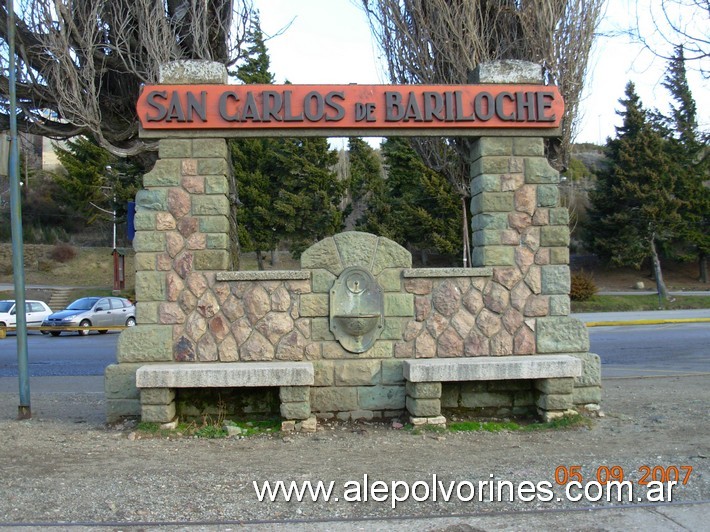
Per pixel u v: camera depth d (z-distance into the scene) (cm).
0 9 1300
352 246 773
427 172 3638
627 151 4125
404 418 765
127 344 760
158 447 668
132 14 1353
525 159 791
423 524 449
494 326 778
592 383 788
